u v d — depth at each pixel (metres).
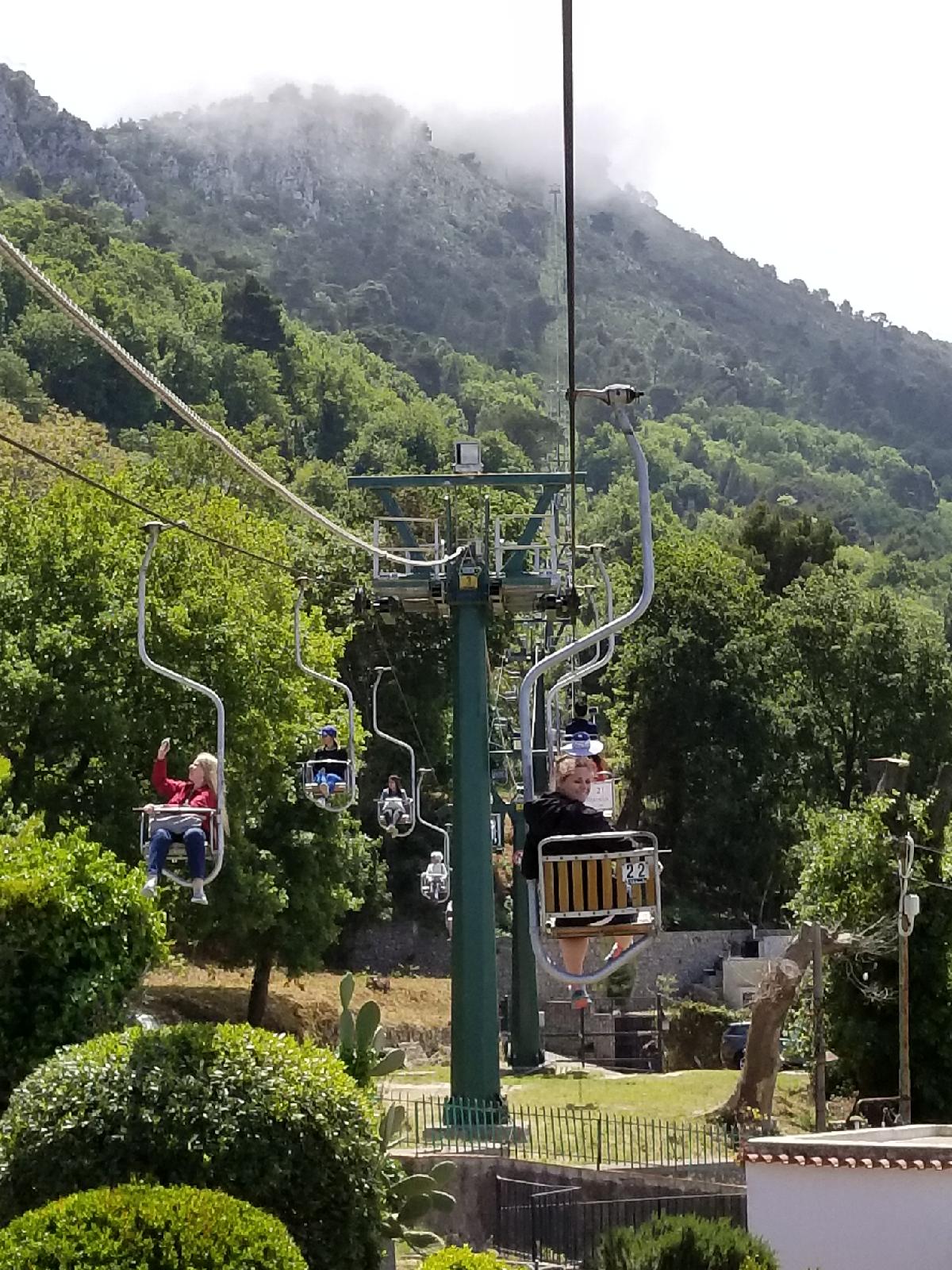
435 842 62.62
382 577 26.61
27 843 19.47
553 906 9.23
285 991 49.12
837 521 197.75
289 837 41.78
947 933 31.61
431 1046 47.38
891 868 31.38
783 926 63.09
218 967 49.56
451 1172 15.87
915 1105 31.61
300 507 16.62
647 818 67.25
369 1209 14.05
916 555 196.12
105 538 35.00
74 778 33.94
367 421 160.25
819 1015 28.41
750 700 63.91
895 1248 16.73
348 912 57.69
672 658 63.91
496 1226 22.11
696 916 61.09
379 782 62.19
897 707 66.00
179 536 36.06
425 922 60.88
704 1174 21.42
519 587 26.39
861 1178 16.91
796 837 62.16
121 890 19.58
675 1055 45.78
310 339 193.88
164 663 34.00
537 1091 30.08
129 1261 10.76
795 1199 17.09
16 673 32.34
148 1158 13.32
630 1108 28.03
